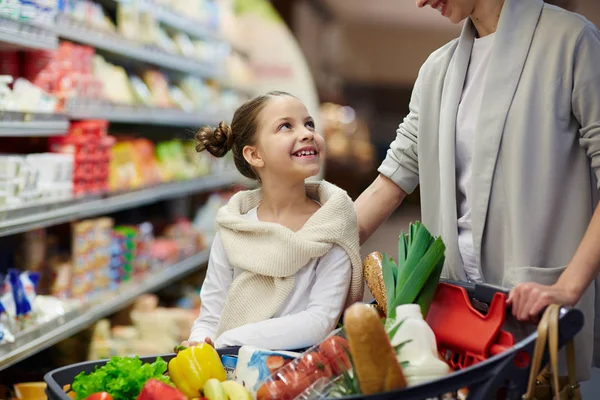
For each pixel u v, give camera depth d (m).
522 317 1.63
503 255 2.05
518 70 2.00
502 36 2.03
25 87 3.30
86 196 3.85
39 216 3.27
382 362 1.39
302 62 8.27
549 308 1.47
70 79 3.70
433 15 10.85
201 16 6.06
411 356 1.53
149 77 5.36
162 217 6.04
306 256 1.95
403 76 11.04
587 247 1.75
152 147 5.26
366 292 4.91
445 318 1.73
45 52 3.54
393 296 1.72
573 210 1.99
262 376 1.67
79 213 3.75
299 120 2.12
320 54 10.83
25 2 3.07
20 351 2.93
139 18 4.80
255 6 8.27
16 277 3.04
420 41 10.96
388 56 11.01
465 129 2.12
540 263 1.99
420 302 1.72
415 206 11.41
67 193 3.59
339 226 1.99
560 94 1.97
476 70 2.13
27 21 3.07
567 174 1.99
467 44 2.16
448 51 2.21
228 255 2.05
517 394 1.45
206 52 6.28
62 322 3.41
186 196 6.30
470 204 2.10
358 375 1.41
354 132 10.33
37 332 3.13
